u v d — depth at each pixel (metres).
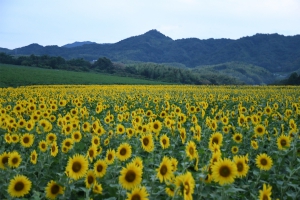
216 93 38.25
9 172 6.43
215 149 6.03
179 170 6.23
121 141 9.80
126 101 25.34
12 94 28.89
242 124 11.55
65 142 8.09
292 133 9.35
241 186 6.44
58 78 73.38
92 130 10.71
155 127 9.05
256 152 9.59
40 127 10.56
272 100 26.77
